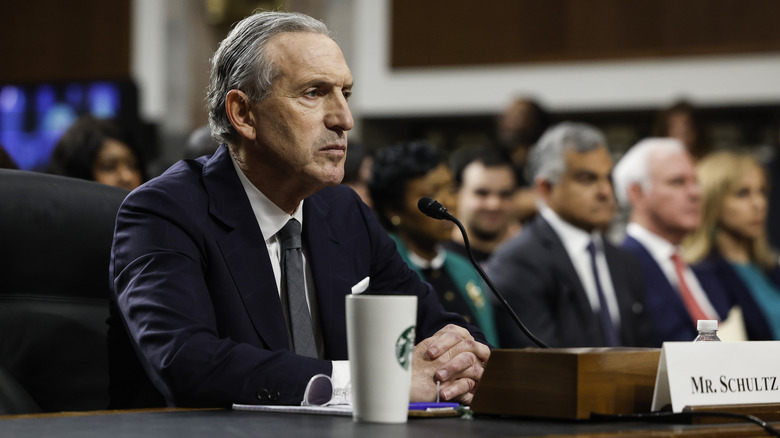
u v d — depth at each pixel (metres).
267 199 2.27
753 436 1.44
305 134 2.20
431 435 1.33
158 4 9.12
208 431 1.35
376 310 1.51
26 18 9.36
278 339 2.13
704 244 5.42
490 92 8.81
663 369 1.54
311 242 2.34
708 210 5.45
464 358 1.96
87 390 2.17
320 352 2.29
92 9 9.23
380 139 9.20
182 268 2.02
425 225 4.01
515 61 8.77
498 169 5.08
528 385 1.56
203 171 2.26
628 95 8.54
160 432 1.34
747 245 5.52
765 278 5.40
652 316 4.80
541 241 4.30
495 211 5.07
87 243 2.22
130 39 9.17
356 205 2.54
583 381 1.52
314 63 2.21
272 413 1.66
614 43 8.59
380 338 1.50
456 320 2.52
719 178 5.47
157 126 9.13
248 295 2.13
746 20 8.30
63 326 2.16
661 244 5.04
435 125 9.22
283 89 2.20
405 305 1.52
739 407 1.57
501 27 8.80
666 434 1.34
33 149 9.25
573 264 4.31
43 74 9.30
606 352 1.56
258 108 2.22
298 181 2.24
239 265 2.15
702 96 8.38
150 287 1.97
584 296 4.23
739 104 8.33
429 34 8.93
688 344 1.56
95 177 4.14
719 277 5.30
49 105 9.26
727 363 1.59
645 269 4.89
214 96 2.31
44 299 2.16
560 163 4.40
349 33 9.06
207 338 1.86
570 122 8.87
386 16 8.99
